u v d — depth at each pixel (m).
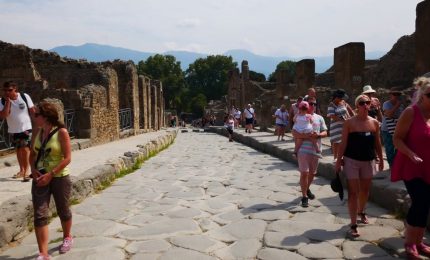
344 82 17.78
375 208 6.76
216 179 10.03
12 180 7.98
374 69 24.17
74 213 6.70
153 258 4.75
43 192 4.71
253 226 5.91
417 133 4.53
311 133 7.06
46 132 4.86
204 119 55.97
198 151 18.70
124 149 14.21
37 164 4.77
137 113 26.30
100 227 5.91
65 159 4.80
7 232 5.19
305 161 7.08
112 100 19.19
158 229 5.81
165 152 18.30
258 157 15.35
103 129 17.45
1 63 19.70
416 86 4.71
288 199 7.57
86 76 22.27
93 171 8.83
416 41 12.79
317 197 7.68
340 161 5.57
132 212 6.77
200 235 5.54
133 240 5.37
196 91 93.38
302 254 4.83
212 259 4.71
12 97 7.79
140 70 98.19
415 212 4.56
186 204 7.30
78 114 15.43
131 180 9.91
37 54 22.39
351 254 4.79
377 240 5.23
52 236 5.55
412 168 4.55
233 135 27.06
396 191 6.46
